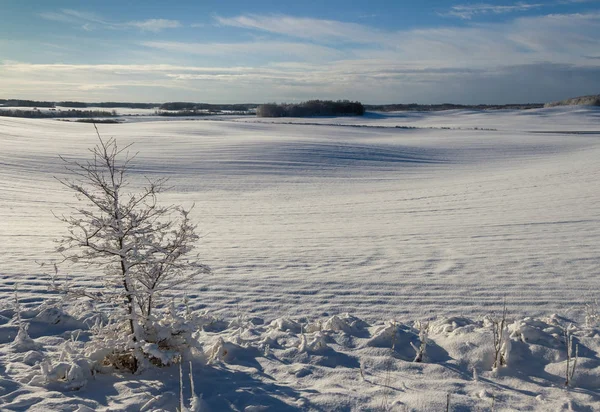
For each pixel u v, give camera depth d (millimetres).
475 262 8734
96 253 4156
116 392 3812
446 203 19219
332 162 35938
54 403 3564
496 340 4496
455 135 61719
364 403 3627
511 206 17078
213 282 7418
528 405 3605
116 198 4145
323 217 16484
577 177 24625
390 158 38531
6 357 4504
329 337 4957
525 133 65062
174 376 4098
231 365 4391
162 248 4277
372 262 8914
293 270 8266
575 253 9117
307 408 3557
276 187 26734
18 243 10430
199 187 26266
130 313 4215
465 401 3635
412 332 5125
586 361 4191
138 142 42625
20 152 34438
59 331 5289
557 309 6164
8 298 6301
